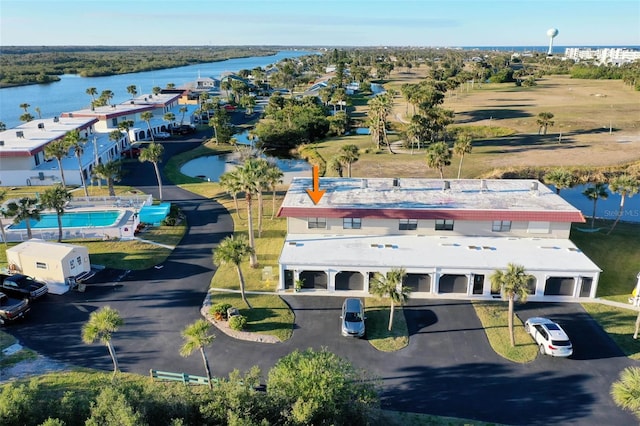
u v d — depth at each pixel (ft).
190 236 171.01
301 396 75.46
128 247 159.12
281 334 111.04
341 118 381.81
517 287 102.12
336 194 158.71
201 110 428.56
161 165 277.64
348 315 112.27
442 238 143.95
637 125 361.92
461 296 127.95
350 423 76.89
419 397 90.79
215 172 273.95
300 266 128.16
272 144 342.03
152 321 116.98
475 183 172.35
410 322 116.37
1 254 153.17
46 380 94.12
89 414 74.54
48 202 153.58
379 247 137.80
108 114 338.54
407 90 422.41
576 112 413.39
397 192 160.86
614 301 125.49
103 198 201.46
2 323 114.52
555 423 84.74
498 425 84.23
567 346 101.45
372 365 100.17
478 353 104.37
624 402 67.51
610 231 172.65
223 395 77.46
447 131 351.87
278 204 206.39
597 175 248.11
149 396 76.18
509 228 144.36
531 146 304.91
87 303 124.98
